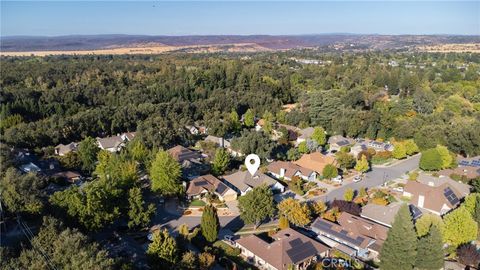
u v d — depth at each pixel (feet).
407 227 147.33
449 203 208.33
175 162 222.89
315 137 329.11
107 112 367.45
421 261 151.64
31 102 379.14
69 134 335.67
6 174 180.75
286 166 263.90
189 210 211.20
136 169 233.35
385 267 149.89
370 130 349.61
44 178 237.86
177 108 398.42
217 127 350.64
